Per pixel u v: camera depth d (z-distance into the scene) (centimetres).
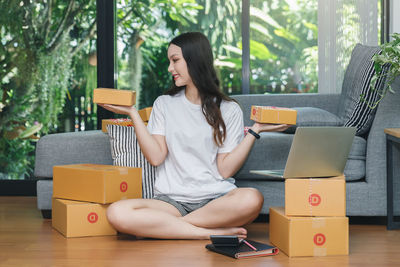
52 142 309
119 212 240
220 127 255
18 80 430
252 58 442
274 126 248
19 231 277
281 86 443
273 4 441
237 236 228
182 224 246
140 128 252
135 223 241
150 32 439
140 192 271
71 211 257
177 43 253
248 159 292
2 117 430
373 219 297
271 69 443
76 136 311
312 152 220
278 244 236
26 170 430
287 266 206
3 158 430
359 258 219
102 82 430
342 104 322
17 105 430
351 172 283
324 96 381
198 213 249
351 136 225
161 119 260
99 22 428
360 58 310
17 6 429
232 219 247
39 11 429
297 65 441
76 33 430
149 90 441
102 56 429
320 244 222
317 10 435
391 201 276
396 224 277
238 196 245
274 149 293
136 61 439
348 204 282
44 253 229
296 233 221
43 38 430
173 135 253
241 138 261
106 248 236
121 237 258
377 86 279
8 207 360
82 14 431
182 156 252
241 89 440
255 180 296
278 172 237
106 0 429
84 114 432
